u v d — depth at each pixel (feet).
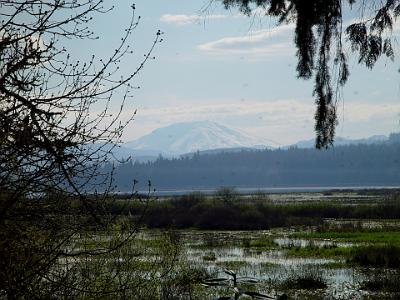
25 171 29.37
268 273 166.40
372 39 47.01
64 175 30.25
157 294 56.70
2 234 29.45
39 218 30.27
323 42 47.57
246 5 47.91
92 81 31.58
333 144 49.11
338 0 46.34
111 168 32.09
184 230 359.05
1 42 29.32
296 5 46.55
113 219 32.96
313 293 130.72
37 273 30.09
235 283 32.78
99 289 41.06
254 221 379.35
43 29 30.25
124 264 48.83
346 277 159.74
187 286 73.31
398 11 46.50
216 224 370.12
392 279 140.97
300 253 226.99
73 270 37.06
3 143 28.66
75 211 31.42
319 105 48.52
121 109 32.14
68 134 30.07
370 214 448.24
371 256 193.16
